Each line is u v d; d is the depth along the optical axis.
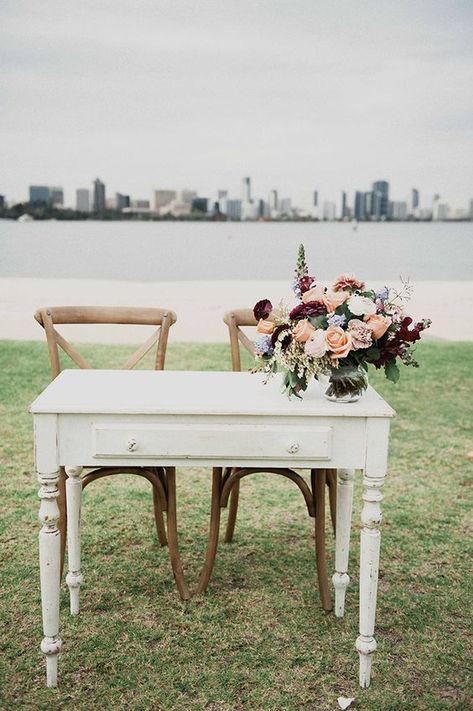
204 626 2.76
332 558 3.31
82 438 2.40
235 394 2.57
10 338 8.97
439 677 2.48
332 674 2.50
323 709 2.32
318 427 2.39
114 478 4.26
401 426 5.20
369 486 2.41
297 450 2.40
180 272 26.14
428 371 6.91
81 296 14.30
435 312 12.07
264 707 2.33
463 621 2.81
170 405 2.42
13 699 2.34
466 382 6.49
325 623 2.80
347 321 2.43
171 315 3.39
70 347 3.29
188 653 2.59
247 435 2.40
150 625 2.76
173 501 2.89
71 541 2.79
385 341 2.42
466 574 3.15
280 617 2.83
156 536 3.50
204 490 4.09
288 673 2.50
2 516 3.65
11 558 3.22
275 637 2.70
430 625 2.78
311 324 2.39
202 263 29.98
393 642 2.68
